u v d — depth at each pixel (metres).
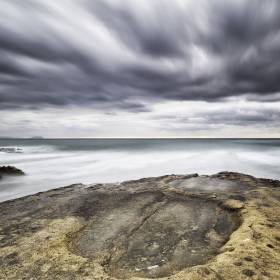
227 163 26.20
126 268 5.26
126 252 5.93
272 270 4.45
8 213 9.04
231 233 6.78
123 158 33.62
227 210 8.57
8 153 44.00
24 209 9.45
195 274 4.39
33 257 5.59
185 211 8.58
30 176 19.80
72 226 7.48
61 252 5.82
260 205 8.50
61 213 8.78
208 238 6.52
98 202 9.97
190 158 31.88
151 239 6.57
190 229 7.12
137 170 22.67
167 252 5.86
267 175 19.31
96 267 5.16
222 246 5.96
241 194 10.07
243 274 4.33
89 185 13.35
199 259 5.49
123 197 10.52
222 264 4.69
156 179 14.05
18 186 16.33
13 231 7.26
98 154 41.28
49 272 4.98
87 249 6.13
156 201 9.81
